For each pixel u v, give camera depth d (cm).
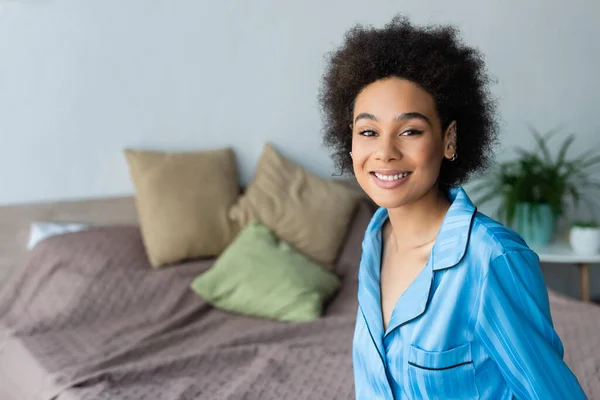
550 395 87
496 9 349
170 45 316
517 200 327
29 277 276
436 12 344
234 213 307
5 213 297
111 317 267
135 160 304
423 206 100
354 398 195
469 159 105
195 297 277
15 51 295
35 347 240
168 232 293
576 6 356
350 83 98
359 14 337
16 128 300
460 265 90
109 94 311
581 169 367
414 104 93
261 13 326
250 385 205
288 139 338
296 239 305
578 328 225
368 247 110
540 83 358
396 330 97
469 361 92
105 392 200
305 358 224
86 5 302
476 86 102
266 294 270
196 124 325
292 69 333
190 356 222
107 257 282
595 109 365
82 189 312
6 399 230
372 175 96
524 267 88
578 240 315
